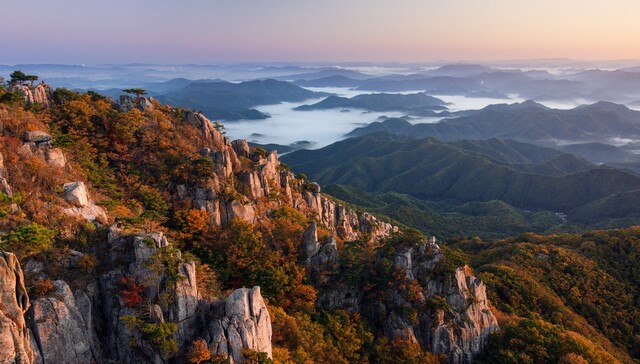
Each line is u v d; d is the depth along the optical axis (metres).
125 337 38.31
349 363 56.69
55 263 38.59
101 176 60.03
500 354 65.56
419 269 72.12
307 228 74.06
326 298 67.50
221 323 40.78
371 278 71.00
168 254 41.69
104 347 38.34
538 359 64.31
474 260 131.62
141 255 41.31
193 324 41.09
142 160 69.81
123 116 71.62
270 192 84.12
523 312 86.81
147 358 38.06
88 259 39.84
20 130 48.62
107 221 46.62
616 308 99.31
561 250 120.56
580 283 106.25
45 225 40.38
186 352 39.00
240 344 40.22
